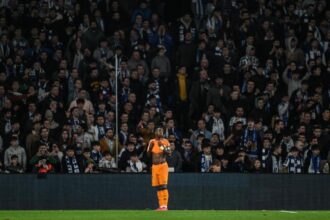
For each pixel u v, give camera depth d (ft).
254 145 165.78
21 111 171.94
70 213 133.28
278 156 163.73
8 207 150.00
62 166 157.38
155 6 207.00
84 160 158.30
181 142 170.19
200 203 152.35
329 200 153.38
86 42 187.62
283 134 168.35
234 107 176.76
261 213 131.13
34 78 178.19
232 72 184.65
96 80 178.09
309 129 172.86
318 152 161.99
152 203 152.15
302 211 141.08
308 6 203.31
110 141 164.14
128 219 117.91
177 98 181.68
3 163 160.25
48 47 186.50
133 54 183.62
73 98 176.76
